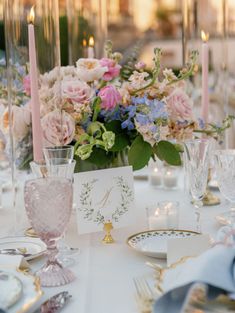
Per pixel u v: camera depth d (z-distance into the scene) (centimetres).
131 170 140
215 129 166
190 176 133
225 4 241
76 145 144
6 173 195
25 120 141
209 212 161
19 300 90
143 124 144
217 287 89
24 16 142
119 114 150
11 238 130
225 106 248
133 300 99
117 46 616
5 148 167
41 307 93
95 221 134
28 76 142
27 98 142
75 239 137
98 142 135
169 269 97
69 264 117
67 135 147
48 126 145
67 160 120
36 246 126
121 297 100
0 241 129
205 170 131
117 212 136
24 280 98
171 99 154
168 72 155
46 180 104
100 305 97
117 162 151
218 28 243
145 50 603
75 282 107
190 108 156
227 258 91
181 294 89
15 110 141
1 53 192
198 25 221
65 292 99
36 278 98
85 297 100
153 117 144
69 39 258
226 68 247
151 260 120
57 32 147
